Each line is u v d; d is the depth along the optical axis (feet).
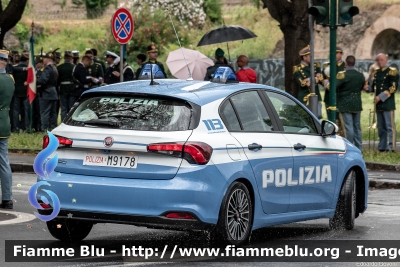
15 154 74.64
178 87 33.58
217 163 31.71
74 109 33.12
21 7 93.15
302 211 36.88
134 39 178.50
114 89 33.06
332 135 38.52
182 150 31.09
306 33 79.71
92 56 91.15
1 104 43.83
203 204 31.09
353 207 39.96
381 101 75.25
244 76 73.36
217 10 204.64
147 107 32.19
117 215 31.17
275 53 207.10
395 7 212.23
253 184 33.55
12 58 103.04
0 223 39.29
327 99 71.26
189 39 189.06
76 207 31.65
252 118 34.71
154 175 31.04
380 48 215.72
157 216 30.81
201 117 32.14
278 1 79.66
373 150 76.07
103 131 31.73
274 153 34.88
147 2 185.78
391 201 50.21
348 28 216.54
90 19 232.53
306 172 36.83
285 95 37.47
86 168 31.73
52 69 93.56
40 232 37.04
